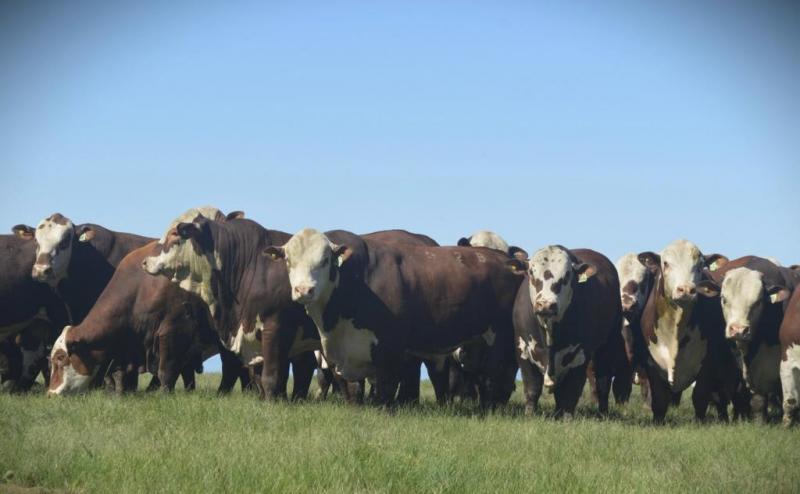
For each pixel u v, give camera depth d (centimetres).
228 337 1903
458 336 1877
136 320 1945
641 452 1357
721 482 1180
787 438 1505
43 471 1126
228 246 1875
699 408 1852
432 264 1855
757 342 1844
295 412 1525
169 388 1945
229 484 1064
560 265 1727
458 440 1373
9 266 2088
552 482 1135
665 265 1805
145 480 1079
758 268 1938
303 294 1711
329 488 1080
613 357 1977
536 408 1806
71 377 1948
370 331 1783
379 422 1492
